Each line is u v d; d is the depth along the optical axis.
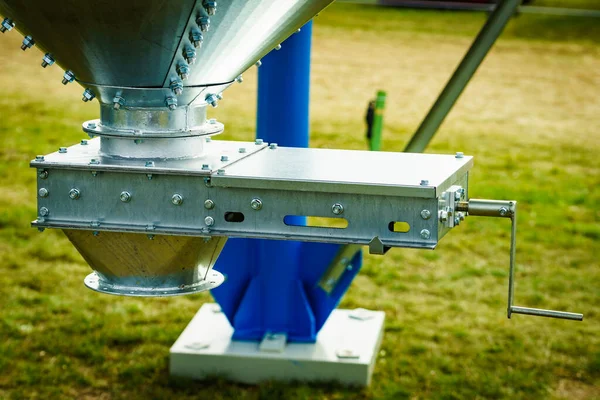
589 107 13.48
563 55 17.42
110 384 4.72
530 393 4.70
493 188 8.94
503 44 18.28
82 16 2.35
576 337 5.41
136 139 2.58
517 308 2.65
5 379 4.72
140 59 2.46
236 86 14.33
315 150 2.87
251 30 2.52
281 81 4.23
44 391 4.62
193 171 2.43
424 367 4.93
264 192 2.42
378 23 20.06
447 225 2.44
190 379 4.68
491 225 7.77
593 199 8.72
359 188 2.32
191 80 2.57
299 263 4.70
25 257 6.72
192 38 2.40
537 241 7.38
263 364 4.62
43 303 5.79
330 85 14.33
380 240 2.35
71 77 2.65
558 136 11.61
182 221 2.49
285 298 4.70
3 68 15.28
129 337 5.25
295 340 4.74
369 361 4.60
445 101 3.93
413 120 12.18
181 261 2.75
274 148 2.88
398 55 16.88
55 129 11.08
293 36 4.20
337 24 19.77
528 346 5.26
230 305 4.78
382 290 6.21
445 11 21.55
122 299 5.91
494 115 12.77
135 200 2.50
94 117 11.95
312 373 4.61
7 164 9.34
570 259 6.96
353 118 12.22
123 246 2.69
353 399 4.50
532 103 13.62
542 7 22.14
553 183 9.29
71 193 2.51
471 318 5.70
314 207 2.39
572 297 6.12
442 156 2.74
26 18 2.45
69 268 6.53
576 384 4.84
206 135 2.64
